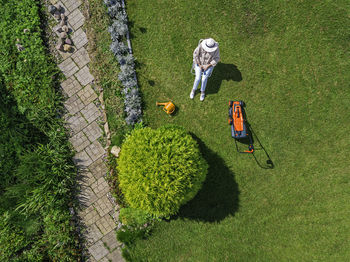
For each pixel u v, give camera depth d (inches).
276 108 321.1
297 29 318.0
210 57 258.1
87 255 317.1
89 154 319.9
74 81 319.9
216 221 318.7
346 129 316.8
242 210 319.3
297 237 315.6
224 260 316.8
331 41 316.2
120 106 315.6
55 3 319.0
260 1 318.7
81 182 318.7
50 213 307.1
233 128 310.3
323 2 315.6
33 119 309.0
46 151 307.0
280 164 320.5
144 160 241.6
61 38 316.2
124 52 318.0
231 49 322.0
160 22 321.7
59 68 319.3
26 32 309.7
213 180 320.2
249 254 316.2
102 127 320.5
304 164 319.3
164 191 242.1
